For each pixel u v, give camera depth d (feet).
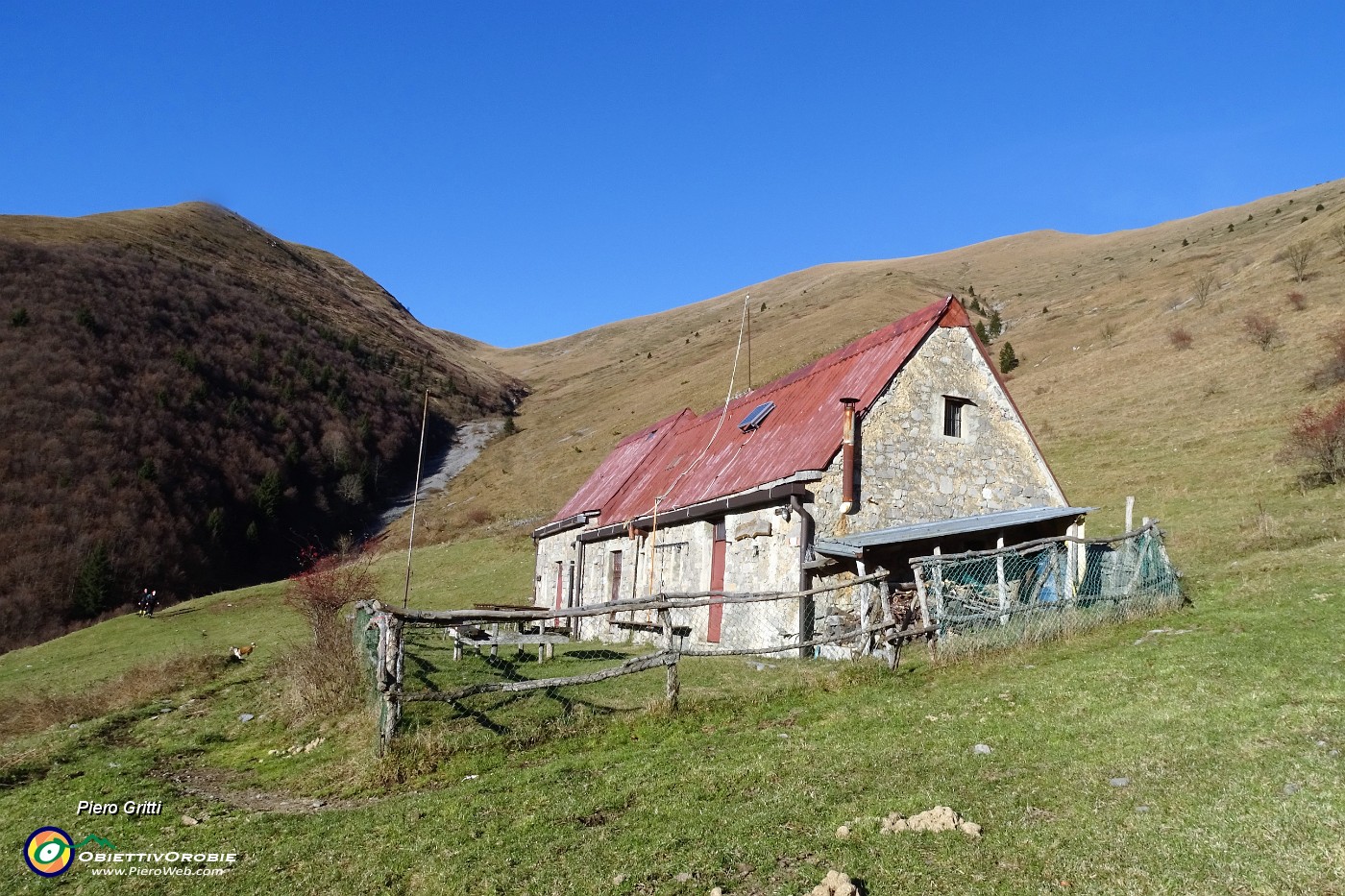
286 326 367.86
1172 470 98.17
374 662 37.68
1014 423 57.82
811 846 19.39
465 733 31.68
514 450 303.68
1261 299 168.66
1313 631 35.04
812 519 49.98
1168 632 38.96
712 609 58.49
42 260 293.02
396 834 23.36
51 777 36.29
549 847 20.99
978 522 49.21
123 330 270.87
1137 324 202.18
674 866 19.10
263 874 21.83
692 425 87.86
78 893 22.36
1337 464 79.51
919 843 18.92
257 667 61.98
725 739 29.48
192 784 33.01
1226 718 25.39
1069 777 22.27
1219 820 18.58
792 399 66.23
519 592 115.85
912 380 55.11
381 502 270.87
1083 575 45.70
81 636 117.29
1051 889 16.38
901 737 27.35
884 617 37.88
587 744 30.45
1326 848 16.78
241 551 211.61
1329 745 22.27
